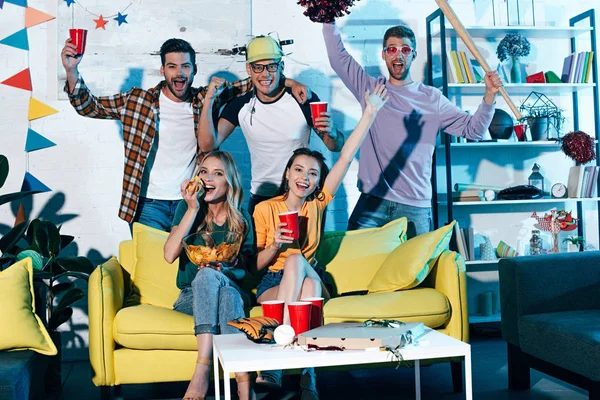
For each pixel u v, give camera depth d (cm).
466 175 441
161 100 364
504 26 416
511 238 444
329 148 366
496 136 420
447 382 315
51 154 396
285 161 368
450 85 408
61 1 393
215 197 290
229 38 404
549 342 254
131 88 383
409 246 306
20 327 243
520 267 278
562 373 256
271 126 364
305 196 304
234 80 404
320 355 188
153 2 398
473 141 418
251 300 309
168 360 273
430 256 297
